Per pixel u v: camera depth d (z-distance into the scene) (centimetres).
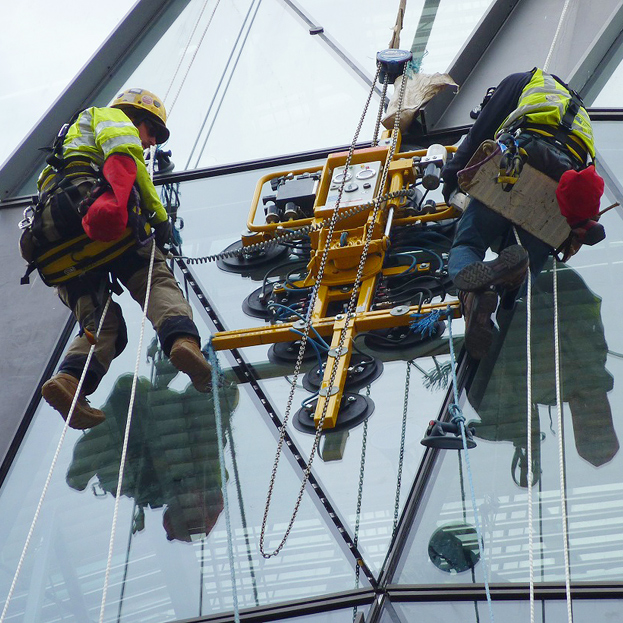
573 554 967
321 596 984
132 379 1322
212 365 1281
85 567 1094
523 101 1222
